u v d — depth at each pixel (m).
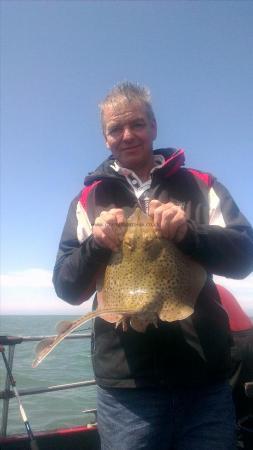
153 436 0.83
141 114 0.98
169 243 0.83
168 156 1.04
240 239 0.84
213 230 0.82
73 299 0.91
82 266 0.84
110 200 0.98
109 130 1.00
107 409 0.89
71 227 0.99
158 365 0.84
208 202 0.94
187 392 0.84
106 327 0.89
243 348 1.19
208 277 0.91
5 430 1.41
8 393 1.42
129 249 0.83
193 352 0.84
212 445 0.82
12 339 1.39
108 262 0.85
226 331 0.88
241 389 1.17
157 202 0.83
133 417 0.85
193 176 0.98
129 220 0.86
